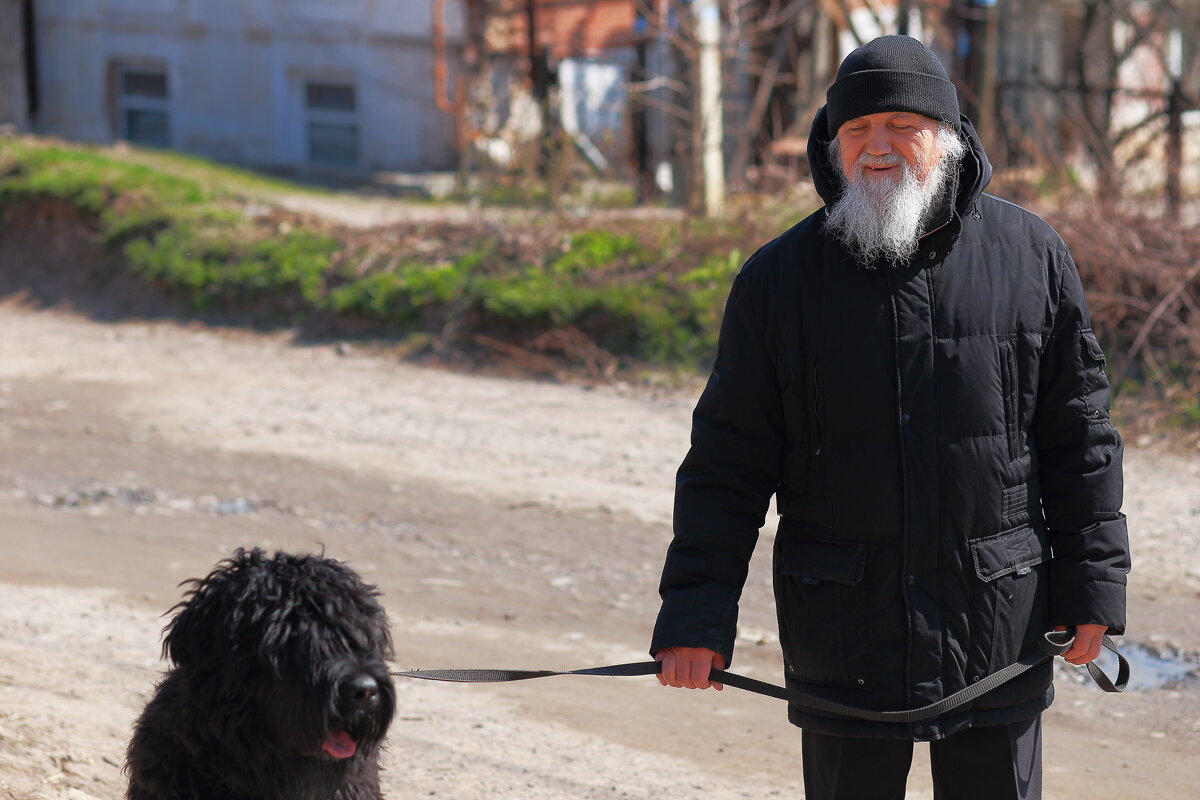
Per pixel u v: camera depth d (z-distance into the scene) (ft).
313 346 62.03
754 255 12.89
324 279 65.77
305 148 111.75
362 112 109.40
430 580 30.53
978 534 12.01
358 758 12.16
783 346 12.40
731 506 12.69
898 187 11.88
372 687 11.43
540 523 34.88
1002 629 12.14
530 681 24.32
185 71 113.80
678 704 23.36
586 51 105.81
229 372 56.75
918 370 11.99
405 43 108.78
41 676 22.29
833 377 12.12
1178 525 33.22
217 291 67.41
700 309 55.31
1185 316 47.65
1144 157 63.41
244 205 78.28
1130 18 84.69
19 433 45.62
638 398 50.21
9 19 116.16
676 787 19.48
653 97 100.17
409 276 62.80
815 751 12.88
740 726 22.30
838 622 12.22
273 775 11.80
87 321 69.82
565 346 55.11
